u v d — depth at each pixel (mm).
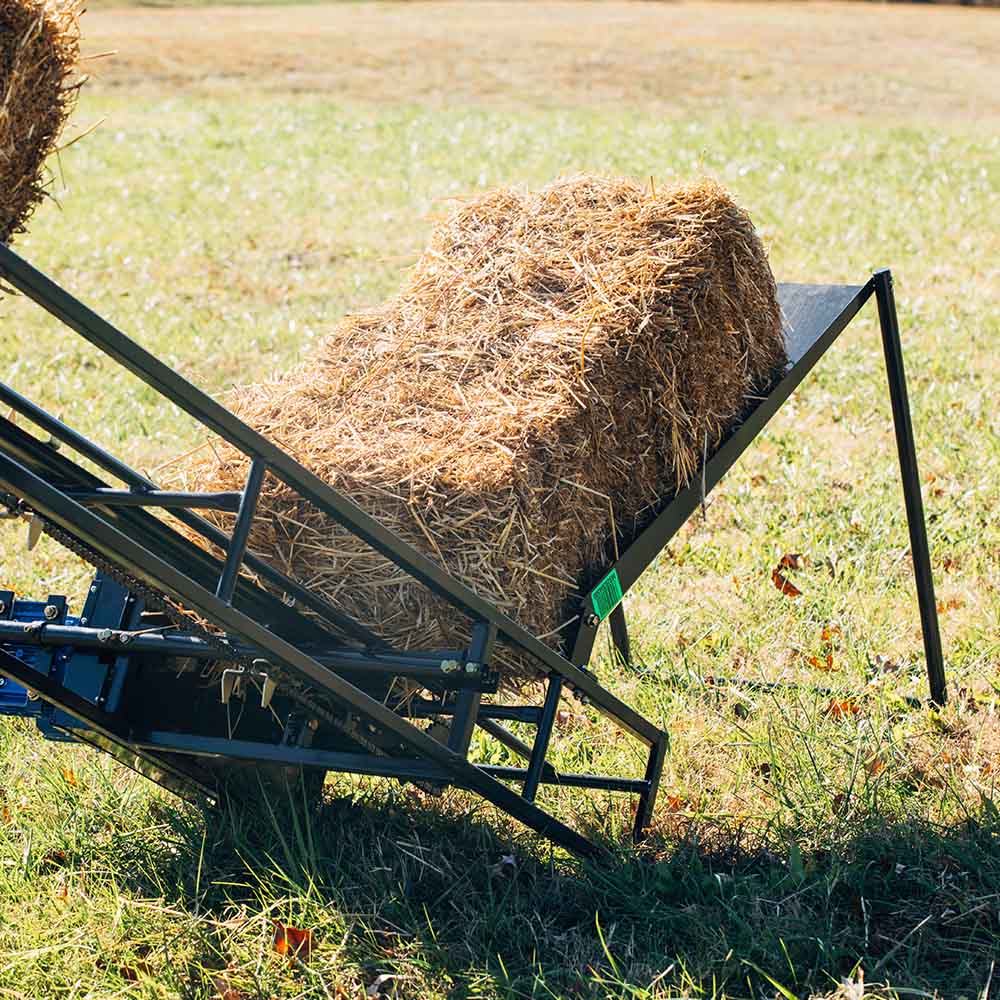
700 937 3209
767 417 4059
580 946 3236
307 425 3621
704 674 4699
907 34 35500
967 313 10016
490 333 3764
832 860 3479
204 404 2646
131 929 3299
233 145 18469
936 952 3193
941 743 4215
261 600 3252
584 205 4113
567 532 3361
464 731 3170
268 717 3486
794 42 33156
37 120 2598
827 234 12953
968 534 5832
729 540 5945
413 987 3109
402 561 2945
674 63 28906
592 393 3404
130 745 3338
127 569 2707
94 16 36094
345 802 3844
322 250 12617
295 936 3227
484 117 21703
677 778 4062
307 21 36250
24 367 8625
